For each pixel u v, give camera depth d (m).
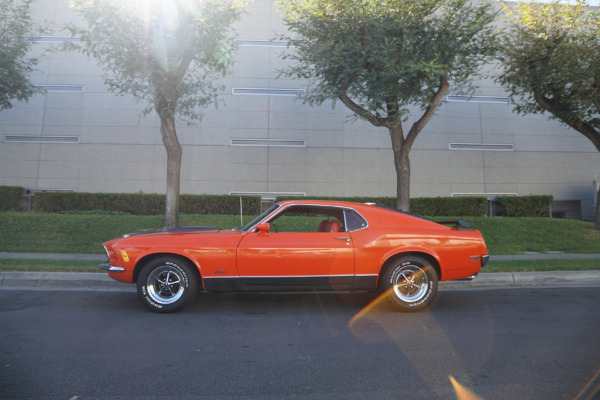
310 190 18.22
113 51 9.85
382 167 18.56
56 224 13.03
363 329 5.01
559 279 8.37
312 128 18.42
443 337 4.69
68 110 17.72
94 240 11.95
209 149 17.98
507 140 19.03
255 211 16.75
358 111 10.66
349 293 7.26
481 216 16.55
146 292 5.61
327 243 5.70
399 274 5.84
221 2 10.43
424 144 18.66
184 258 5.67
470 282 8.07
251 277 5.60
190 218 14.50
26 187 17.36
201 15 10.12
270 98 18.34
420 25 9.80
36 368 3.65
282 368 3.73
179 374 3.57
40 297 6.59
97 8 9.40
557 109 13.16
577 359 3.98
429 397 3.15
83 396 3.11
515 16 13.43
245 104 18.25
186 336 4.67
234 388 3.29
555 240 13.11
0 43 11.98
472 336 4.73
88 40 9.62
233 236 5.71
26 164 17.47
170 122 11.22
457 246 5.93
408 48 9.47
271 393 3.21
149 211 16.25
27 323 5.09
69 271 7.96
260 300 6.64
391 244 5.78
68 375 3.51
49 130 17.59
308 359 3.97
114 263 5.66
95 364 3.78
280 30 18.42
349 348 4.30
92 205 15.99
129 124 17.78
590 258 10.41
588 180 19.17
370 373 3.63
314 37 10.76
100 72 17.83
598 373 3.63
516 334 4.80
